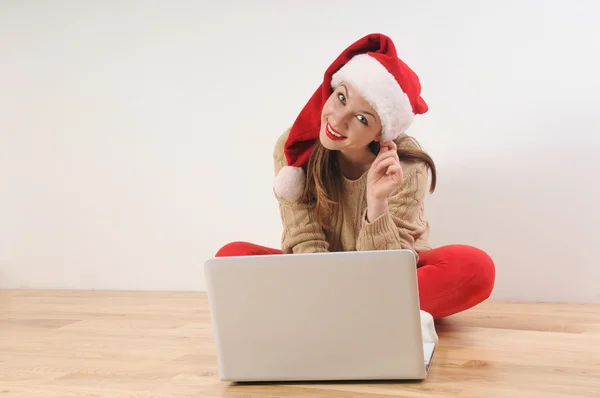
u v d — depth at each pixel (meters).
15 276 3.58
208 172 3.10
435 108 2.68
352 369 1.54
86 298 3.13
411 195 2.14
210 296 1.57
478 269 2.07
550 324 2.16
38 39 3.43
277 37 2.93
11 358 2.01
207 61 3.07
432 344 1.82
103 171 3.33
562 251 2.52
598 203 2.46
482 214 2.63
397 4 2.72
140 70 3.21
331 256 1.50
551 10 2.49
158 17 3.15
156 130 3.20
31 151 3.50
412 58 2.71
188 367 1.80
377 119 1.90
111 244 3.34
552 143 2.52
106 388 1.63
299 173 2.16
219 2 3.03
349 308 1.51
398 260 1.47
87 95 3.34
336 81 1.96
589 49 2.44
